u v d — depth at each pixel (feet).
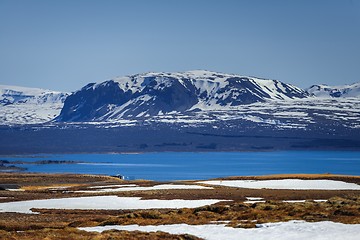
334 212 245.65
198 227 229.25
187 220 259.80
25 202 392.47
